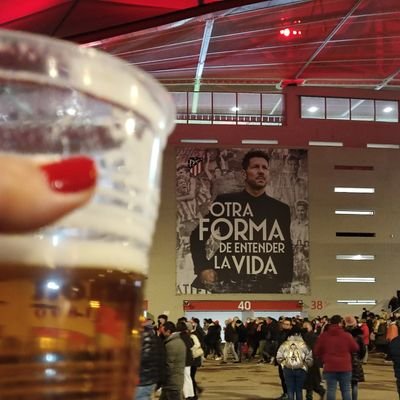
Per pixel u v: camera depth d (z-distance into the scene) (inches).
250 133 1353.3
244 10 858.8
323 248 1336.1
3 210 18.7
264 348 882.1
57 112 20.7
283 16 951.0
